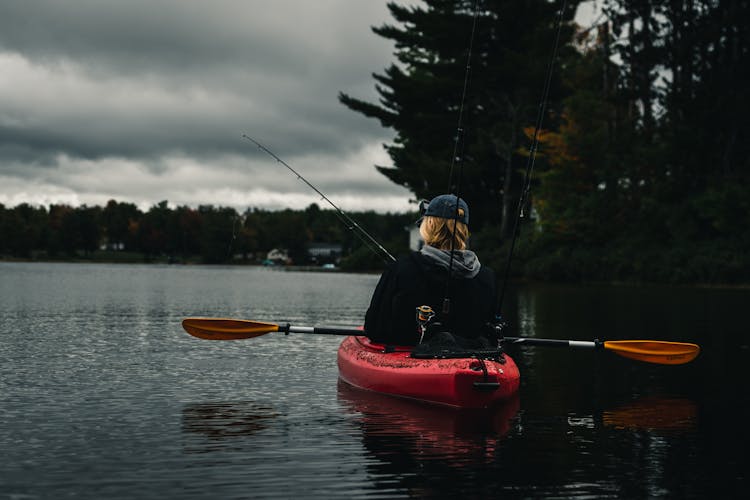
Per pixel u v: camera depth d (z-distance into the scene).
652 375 7.65
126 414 5.40
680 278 37.34
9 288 28.48
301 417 5.31
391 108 52.72
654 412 5.64
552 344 6.43
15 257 170.75
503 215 48.84
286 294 26.16
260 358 8.56
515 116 48.06
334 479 3.78
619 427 5.08
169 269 89.88
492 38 47.38
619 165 44.53
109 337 10.65
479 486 3.68
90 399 5.98
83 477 3.79
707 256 37.28
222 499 3.45
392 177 51.34
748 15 39.88
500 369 5.43
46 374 7.27
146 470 3.92
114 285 33.38
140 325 12.59
